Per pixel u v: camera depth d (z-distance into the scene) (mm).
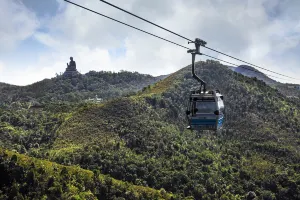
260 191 119062
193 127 29391
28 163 100125
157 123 144875
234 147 144375
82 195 94875
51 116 182875
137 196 101750
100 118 148000
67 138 138875
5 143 147625
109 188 102125
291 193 119125
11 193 90250
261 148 144500
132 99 160375
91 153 120312
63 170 101562
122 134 135000
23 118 182625
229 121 166750
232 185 119438
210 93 29359
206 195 109812
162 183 112625
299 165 132875
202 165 123750
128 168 115312
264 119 169750
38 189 93312
